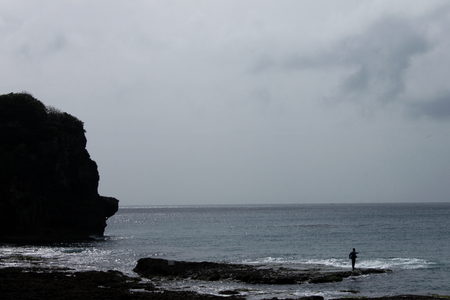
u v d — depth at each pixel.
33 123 94.88
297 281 40.38
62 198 96.44
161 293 34.50
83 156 102.25
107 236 101.62
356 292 36.38
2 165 86.81
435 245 70.50
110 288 36.41
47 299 31.22
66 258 58.66
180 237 96.00
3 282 37.00
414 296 33.91
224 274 42.47
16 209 85.50
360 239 82.00
